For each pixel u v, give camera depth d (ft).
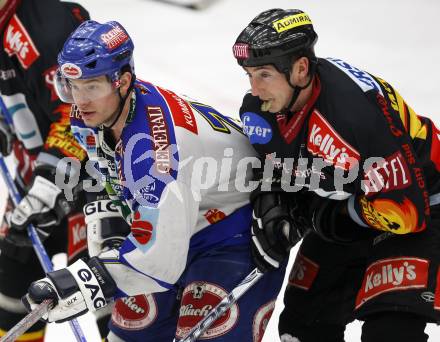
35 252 38.47
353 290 34.04
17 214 36.55
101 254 29.84
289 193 32.86
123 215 32.89
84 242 39.04
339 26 88.94
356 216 31.37
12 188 39.22
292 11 29.37
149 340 34.01
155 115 29.71
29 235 37.01
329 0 97.25
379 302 30.30
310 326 34.40
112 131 30.27
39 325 39.14
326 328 34.40
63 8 37.65
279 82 29.01
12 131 39.42
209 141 31.32
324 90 29.66
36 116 37.91
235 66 79.36
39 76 36.37
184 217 29.40
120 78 28.58
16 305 38.99
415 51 81.92
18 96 37.58
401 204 29.40
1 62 36.91
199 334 30.40
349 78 30.04
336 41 84.79
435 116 67.36
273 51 28.37
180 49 83.46
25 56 36.22
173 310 33.86
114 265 29.45
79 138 32.17
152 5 95.76
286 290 35.45
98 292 29.14
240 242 32.32
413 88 73.10
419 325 29.96
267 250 31.30
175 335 33.09
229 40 86.12
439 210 31.42
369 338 30.45
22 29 36.27
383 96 30.17
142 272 29.35
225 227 32.30
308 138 30.17
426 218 30.27
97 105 28.66
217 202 32.30
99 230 33.12
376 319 30.60
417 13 92.58
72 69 27.94
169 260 29.43
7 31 36.42
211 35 87.40
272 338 42.42
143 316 33.58
